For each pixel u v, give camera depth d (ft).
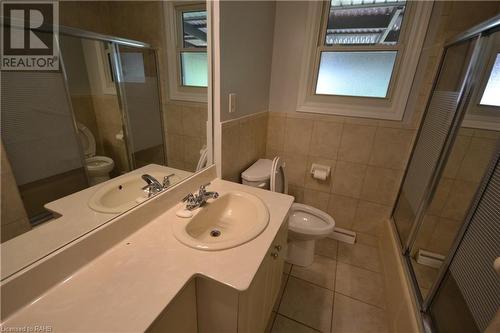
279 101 6.72
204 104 4.12
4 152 1.80
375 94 5.95
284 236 4.09
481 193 3.01
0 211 1.84
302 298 5.22
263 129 6.72
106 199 2.71
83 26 2.25
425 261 4.96
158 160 3.49
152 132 3.32
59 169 2.22
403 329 3.97
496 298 2.34
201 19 3.63
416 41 5.12
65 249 2.23
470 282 2.85
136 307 2.01
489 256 2.60
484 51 3.64
